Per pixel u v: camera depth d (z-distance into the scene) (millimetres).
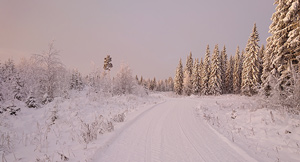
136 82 30750
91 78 24578
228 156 4289
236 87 40125
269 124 6695
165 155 4355
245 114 9062
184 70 57438
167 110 12992
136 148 4859
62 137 6031
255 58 27766
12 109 8750
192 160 4055
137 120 8891
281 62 11492
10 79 15234
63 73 18984
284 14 11773
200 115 10625
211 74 37906
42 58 16562
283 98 7840
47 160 4039
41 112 9789
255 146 4988
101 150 4664
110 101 15125
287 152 4469
